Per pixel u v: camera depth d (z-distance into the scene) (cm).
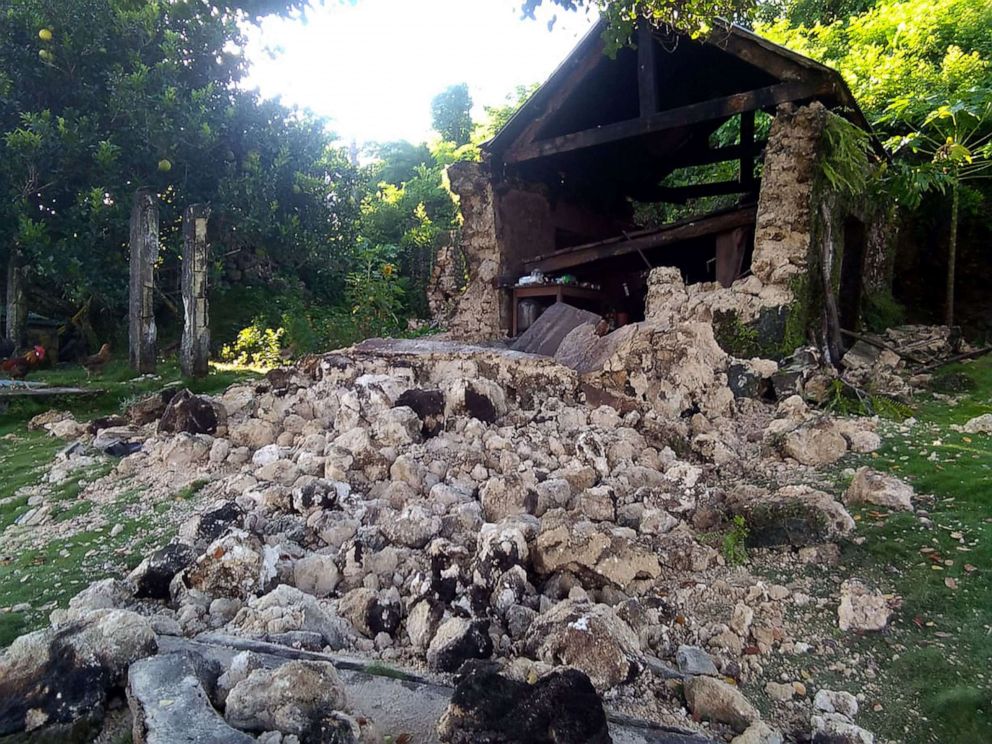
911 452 509
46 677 263
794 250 752
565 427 573
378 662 299
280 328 1379
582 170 1203
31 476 621
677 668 308
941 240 1248
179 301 1502
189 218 1042
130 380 1046
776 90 827
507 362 658
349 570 374
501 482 435
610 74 1033
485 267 1052
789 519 396
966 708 272
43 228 1240
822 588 356
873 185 966
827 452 509
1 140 1241
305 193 1565
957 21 1265
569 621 300
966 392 740
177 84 1355
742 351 738
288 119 1598
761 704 288
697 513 426
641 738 253
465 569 362
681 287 818
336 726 237
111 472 596
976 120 1027
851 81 1214
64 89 1316
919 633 317
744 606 337
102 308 1418
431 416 579
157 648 287
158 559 375
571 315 799
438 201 2220
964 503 420
